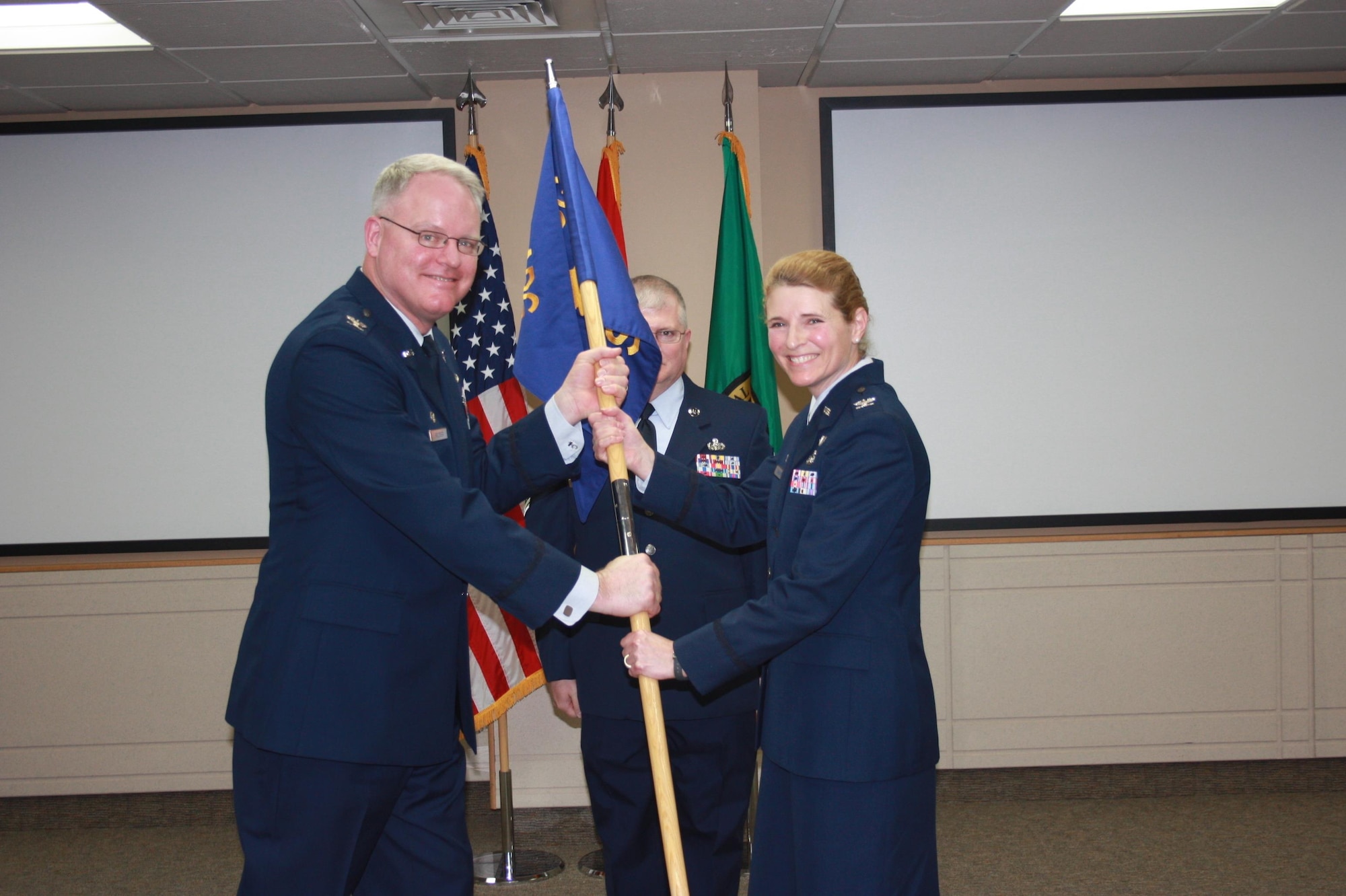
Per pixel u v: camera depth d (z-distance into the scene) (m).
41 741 3.66
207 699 3.66
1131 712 3.71
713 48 3.52
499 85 3.78
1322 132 3.93
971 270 3.93
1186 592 3.72
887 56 3.62
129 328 3.90
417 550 1.66
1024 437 3.94
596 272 2.01
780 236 3.97
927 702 1.64
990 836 3.41
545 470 1.98
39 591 3.67
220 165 3.89
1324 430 3.95
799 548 1.66
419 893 1.71
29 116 3.90
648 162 3.79
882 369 1.77
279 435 1.67
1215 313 3.94
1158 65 3.79
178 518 3.92
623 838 2.25
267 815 1.58
